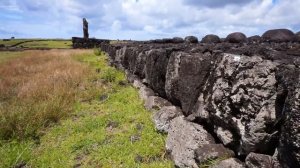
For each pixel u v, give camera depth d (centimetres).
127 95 755
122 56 1056
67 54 1969
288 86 218
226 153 322
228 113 304
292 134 206
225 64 312
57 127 601
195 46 471
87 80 975
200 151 344
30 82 968
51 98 739
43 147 529
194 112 404
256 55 275
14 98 821
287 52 275
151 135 491
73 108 700
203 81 381
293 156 208
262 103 254
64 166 451
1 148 525
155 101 587
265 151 259
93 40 3500
